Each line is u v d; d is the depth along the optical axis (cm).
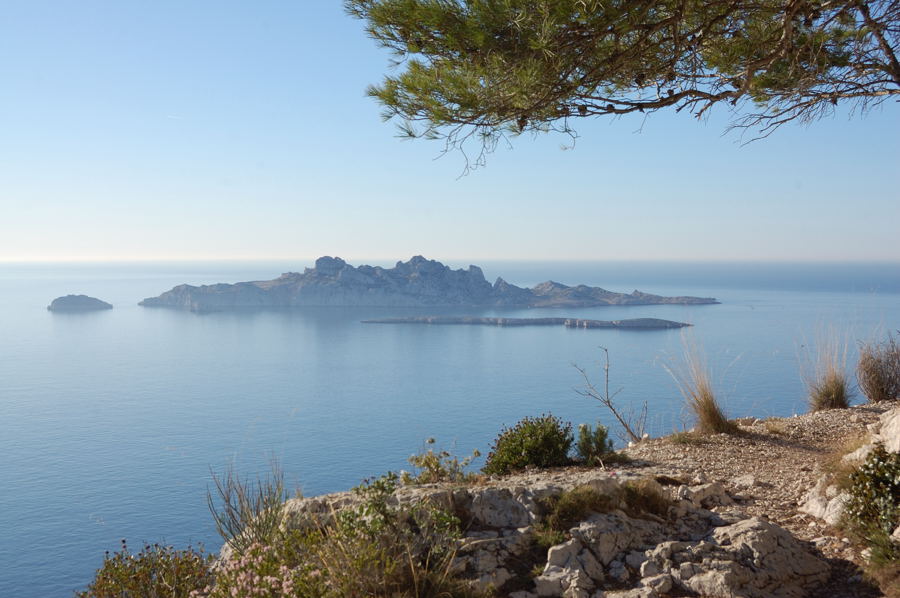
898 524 494
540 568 468
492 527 520
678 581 454
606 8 477
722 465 823
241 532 546
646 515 552
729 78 654
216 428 18375
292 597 408
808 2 558
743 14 591
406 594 422
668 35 561
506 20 483
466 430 16425
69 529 9606
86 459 15100
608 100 595
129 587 475
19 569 8044
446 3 498
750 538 494
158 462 14262
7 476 13575
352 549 450
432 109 543
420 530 490
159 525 9394
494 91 523
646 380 18488
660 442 969
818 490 637
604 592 442
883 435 681
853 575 476
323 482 10962
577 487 552
